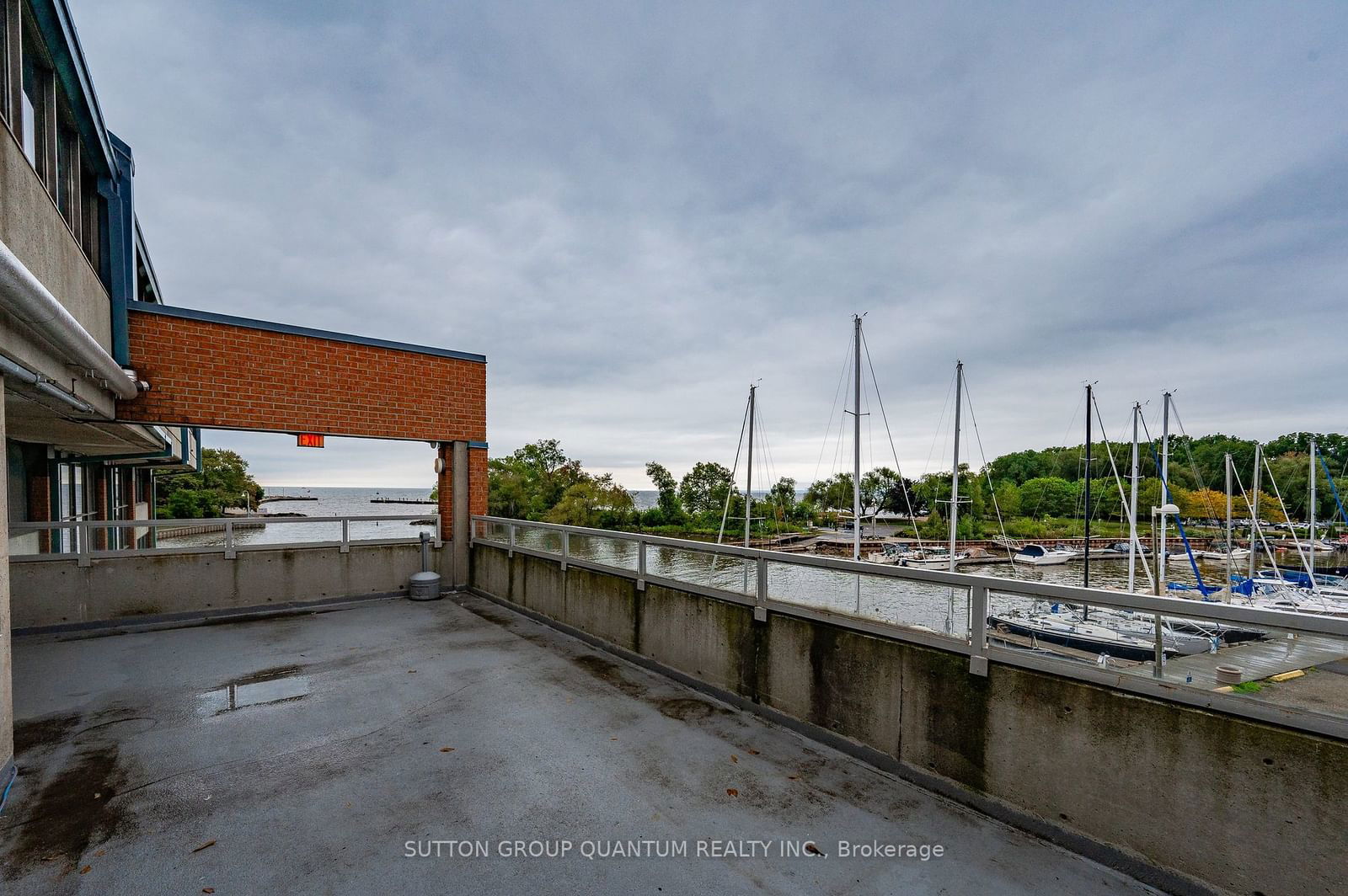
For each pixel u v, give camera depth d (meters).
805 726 4.03
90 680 5.09
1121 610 2.61
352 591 8.33
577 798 3.23
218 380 7.28
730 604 4.62
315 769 3.53
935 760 3.31
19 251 3.69
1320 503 52.34
